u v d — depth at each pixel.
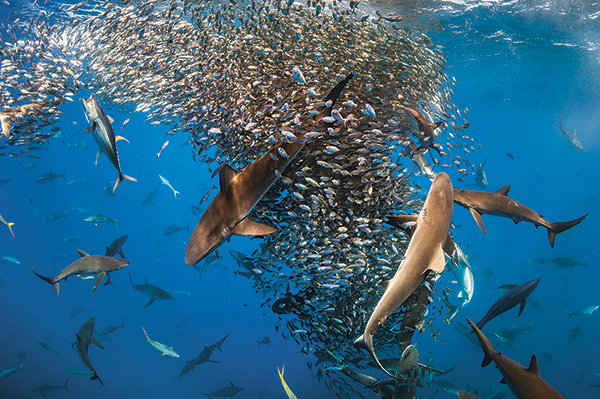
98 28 6.91
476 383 12.46
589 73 20.64
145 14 6.34
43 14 13.31
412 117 4.59
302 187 4.54
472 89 25.34
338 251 4.72
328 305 5.07
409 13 12.35
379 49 5.74
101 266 6.14
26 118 6.81
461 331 8.00
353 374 5.48
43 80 6.87
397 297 3.18
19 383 15.59
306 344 5.50
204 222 3.71
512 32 14.77
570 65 19.36
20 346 19.47
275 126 4.78
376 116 5.19
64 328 22.17
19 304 25.36
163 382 16.30
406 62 5.65
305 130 3.90
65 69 6.91
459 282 6.38
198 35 5.67
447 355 14.46
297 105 4.68
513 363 3.41
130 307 26.39
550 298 22.89
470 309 17.56
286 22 5.76
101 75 7.04
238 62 5.32
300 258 4.86
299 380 15.11
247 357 18.05
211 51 5.63
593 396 12.39
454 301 16.02
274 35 5.55
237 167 5.11
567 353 15.34
